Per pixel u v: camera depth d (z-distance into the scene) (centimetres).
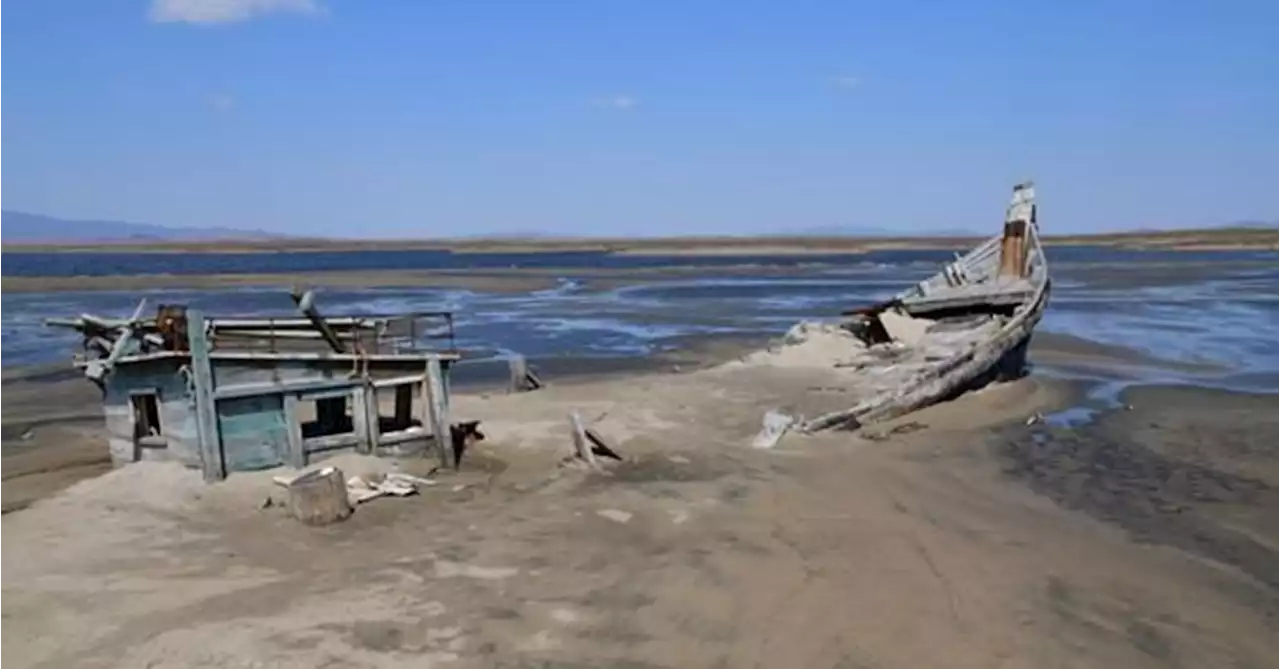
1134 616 974
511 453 1645
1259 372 2662
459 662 835
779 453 1675
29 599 973
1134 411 2089
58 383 2606
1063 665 862
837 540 1183
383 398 2075
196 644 862
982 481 1512
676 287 6962
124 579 1028
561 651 861
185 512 1253
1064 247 17538
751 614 951
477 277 8606
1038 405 2167
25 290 6425
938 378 2122
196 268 11056
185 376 1374
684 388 2380
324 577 1034
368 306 5181
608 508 1302
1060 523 1288
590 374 2764
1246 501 1402
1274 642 923
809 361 2728
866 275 8725
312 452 1444
